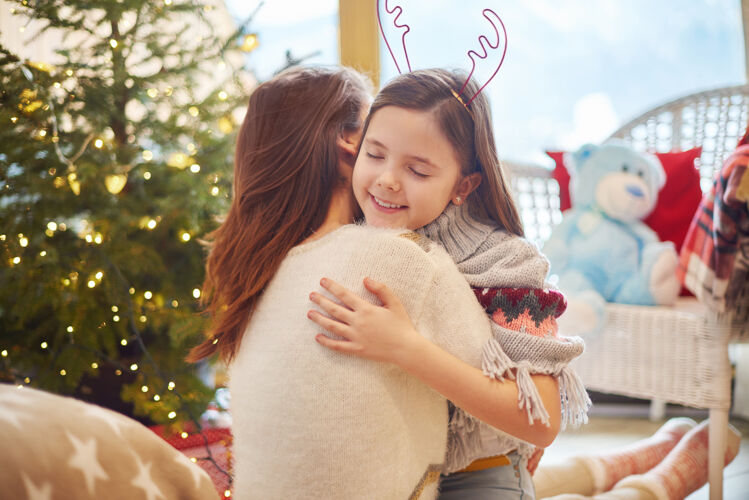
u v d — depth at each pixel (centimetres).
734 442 158
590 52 234
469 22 229
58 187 156
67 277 155
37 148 155
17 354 163
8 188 157
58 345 162
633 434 199
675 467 146
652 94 232
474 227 91
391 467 78
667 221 183
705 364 141
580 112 237
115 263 156
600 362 159
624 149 173
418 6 227
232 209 96
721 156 204
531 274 84
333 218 92
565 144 239
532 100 238
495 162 90
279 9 238
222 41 173
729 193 127
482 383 77
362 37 212
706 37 227
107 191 160
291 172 90
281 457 78
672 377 147
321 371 77
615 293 165
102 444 55
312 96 93
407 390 80
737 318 142
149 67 213
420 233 90
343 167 93
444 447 86
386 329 75
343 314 76
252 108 96
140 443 59
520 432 80
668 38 229
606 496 134
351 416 76
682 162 187
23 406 54
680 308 158
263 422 79
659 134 214
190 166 163
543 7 232
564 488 141
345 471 76
